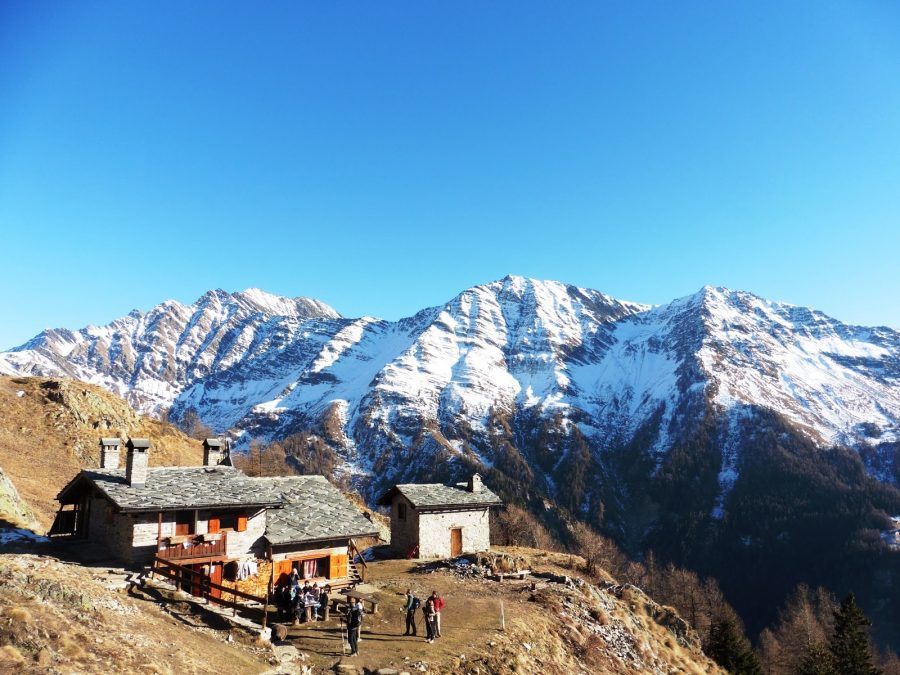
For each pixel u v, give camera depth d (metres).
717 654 58.94
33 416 70.12
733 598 169.62
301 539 35.66
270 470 150.88
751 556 187.88
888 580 153.00
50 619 17.95
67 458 65.50
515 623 32.81
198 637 23.14
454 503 55.12
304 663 24.08
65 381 79.88
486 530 57.53
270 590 34.34
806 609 98.12
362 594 35.72
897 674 93.44
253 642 24.84
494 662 27.42
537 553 67.00
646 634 41.72
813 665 68.75
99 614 20.81
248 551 34.69
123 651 18.22
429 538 53.59
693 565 194.62
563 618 36.62
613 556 113.19
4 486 41.62
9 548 31.05
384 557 54.56
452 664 26.16
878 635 133.25
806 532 191.88
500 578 44.47
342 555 38.19
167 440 87.00
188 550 32.19
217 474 37.91
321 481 43.44
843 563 166.50
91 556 31.66
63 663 15.91
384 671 24.08
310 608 29.72
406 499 54.44
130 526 31.30
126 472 34.16
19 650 15.65
